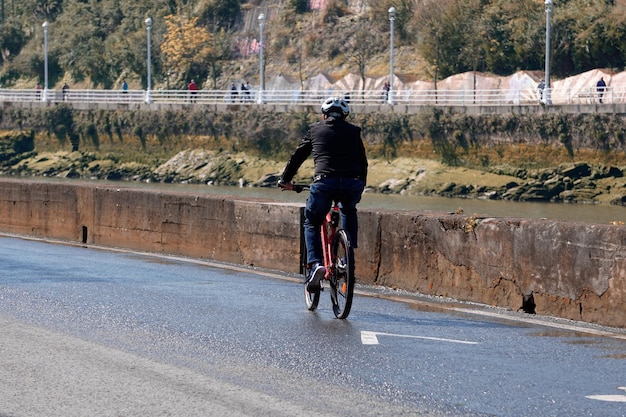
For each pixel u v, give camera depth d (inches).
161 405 604.7
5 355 737.6
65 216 1715.1
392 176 5733.3
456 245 1091.3
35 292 1045.8
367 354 760.3
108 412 590.6
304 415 585.9
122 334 823.1
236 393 635.5
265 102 6565.0
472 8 7012.8
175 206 1494.8
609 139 5295.3
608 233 936.9
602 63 6471.5
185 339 806.5
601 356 773.9
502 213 4589.1
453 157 5718.5
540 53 6673.2
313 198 908.6
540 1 6939.0
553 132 5442.9
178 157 6732.3
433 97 6397.6
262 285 1151.0
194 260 1418.6
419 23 7337.6
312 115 6299.2
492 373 703.7
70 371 689.0
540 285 999.0
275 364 721.0
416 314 970.1
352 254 886.4
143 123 6929.1
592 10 6589.6
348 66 7613.2
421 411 599.8
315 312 959.6
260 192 5674.2
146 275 1219.9
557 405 618.8
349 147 906.1
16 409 597.0
